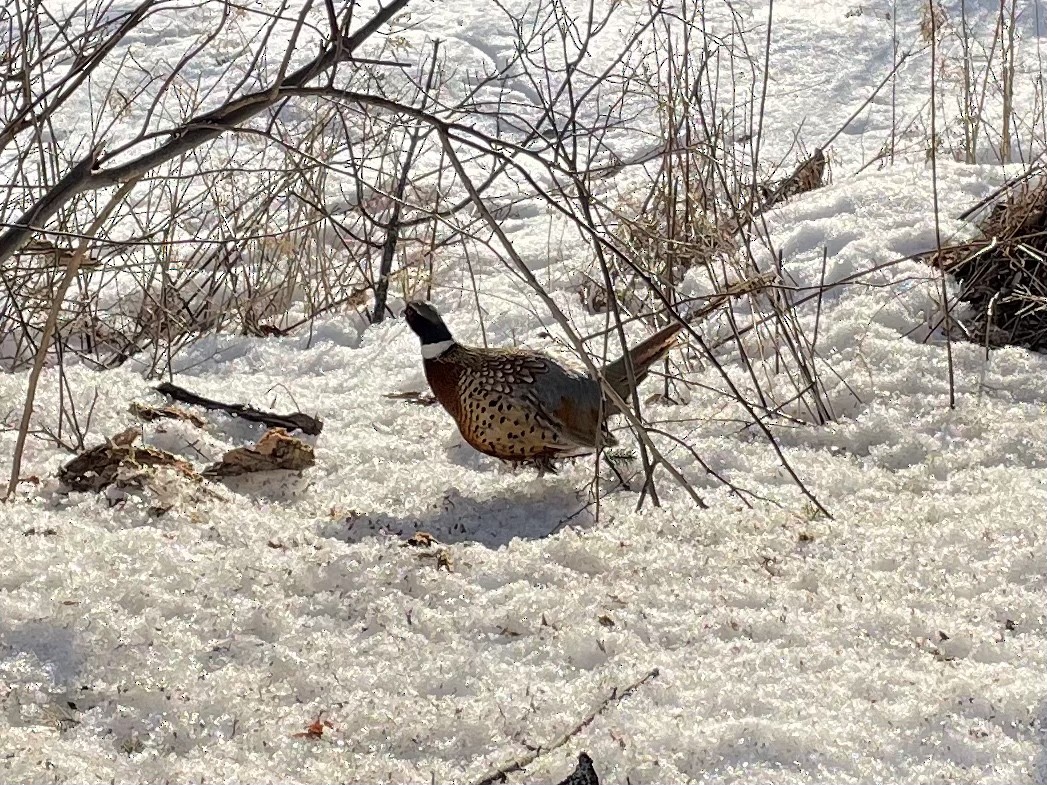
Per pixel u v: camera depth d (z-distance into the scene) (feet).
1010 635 11.14
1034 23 35.09
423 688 10.50
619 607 11.64
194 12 34.04
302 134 24.63
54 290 19.60
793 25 35.53
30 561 11.60
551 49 34.04
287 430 16.70
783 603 11.73
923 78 32.76
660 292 11.85
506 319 20.74
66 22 16.20
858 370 17.79
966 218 20.98
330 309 21.88
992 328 18.66
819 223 21.54
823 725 9.70
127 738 9.70
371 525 13.87
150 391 17.39
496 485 15.28
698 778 9.27
